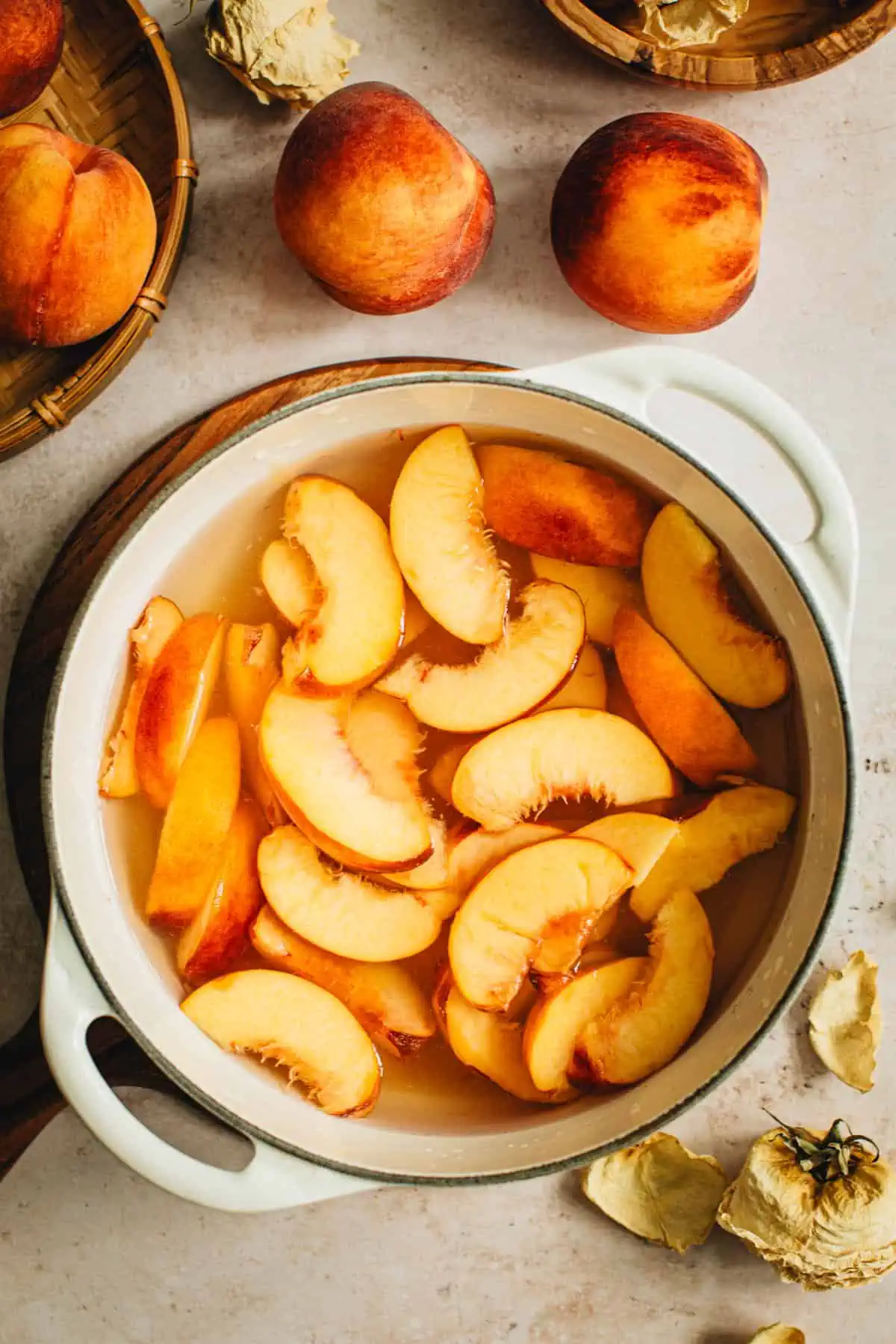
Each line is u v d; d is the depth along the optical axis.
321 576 0.96
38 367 1.07
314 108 0.95
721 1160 1.11
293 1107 0.95
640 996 0.95
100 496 1.07
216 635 0.98
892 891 1.10
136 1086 1.07
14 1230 1.13
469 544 0.97
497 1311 1.12
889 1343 1.11
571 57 1.10
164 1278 1.13
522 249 1.10
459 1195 1.12
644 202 0.94
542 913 0.94
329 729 0.96
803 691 0.93
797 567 0.89
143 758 0.97
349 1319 1.13
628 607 0.96
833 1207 1.04
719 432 1.10
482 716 0.95
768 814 0.95
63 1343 1.13
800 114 1.11
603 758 0.95
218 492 0.97
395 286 0.97
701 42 1.05
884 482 1.11
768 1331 1.09
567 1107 0.96
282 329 1.10
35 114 1.07
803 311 1.11
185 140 1.02
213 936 0.95
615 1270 1.12
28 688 1.06
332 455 0.97
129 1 1.02
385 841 0.95
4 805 1.08
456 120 1.11
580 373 0.93
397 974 0.96
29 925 1.09
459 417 0.95
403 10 1.11
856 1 1.06
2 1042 1.09
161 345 1.10
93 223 0.95
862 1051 1.08
